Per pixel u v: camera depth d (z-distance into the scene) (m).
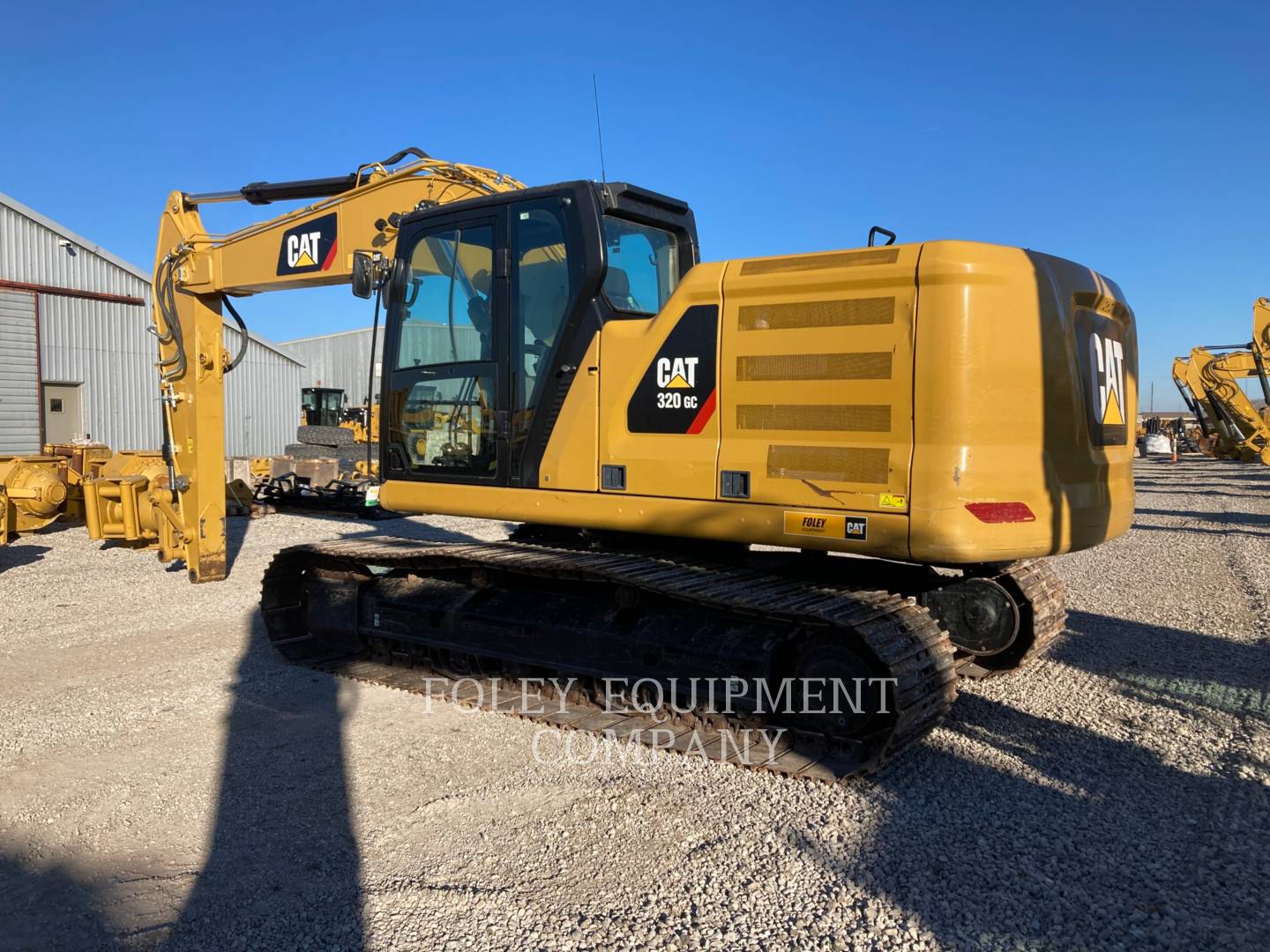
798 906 3.01
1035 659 5.99
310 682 5.70
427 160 6.23
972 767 4.19
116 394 22.31
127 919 3.03
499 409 5.03
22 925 3.02
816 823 3.61
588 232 4.66
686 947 2.79
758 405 4.29
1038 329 4.01
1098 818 3.65
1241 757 4.28
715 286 4.40
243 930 2.95
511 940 2.84
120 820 3.80
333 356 42.00
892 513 3.94
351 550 5.95
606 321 4.76
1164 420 53.72
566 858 3.38
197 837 3.63
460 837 3.56
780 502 4.21
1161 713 4.93
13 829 3.74
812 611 3.92
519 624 5.16
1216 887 3.11
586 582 5.01
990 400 3.89
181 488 8.55
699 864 3.31
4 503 11.35
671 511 4.50
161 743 4.68
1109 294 4.59
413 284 5.50
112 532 11.13
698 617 4.64
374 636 6.02
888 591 4.91
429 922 2.95
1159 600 7.96
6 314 19.94
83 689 5.60
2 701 5.39
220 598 8.27
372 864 3.37
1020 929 2.86
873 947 2.78
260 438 26.69
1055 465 4.07
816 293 4.15
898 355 3.96
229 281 7.57
